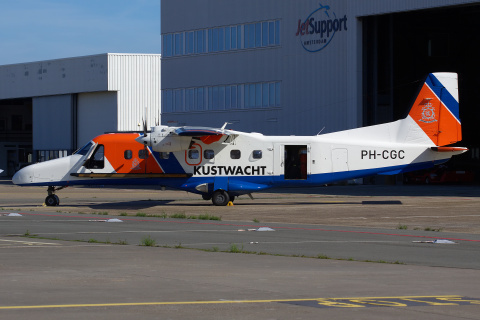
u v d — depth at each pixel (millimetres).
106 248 20875
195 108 83125
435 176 69875
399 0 64312
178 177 41469
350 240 23781
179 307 12078
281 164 41531
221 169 41562
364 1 67125
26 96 108938
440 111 41719
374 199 47125
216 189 41281
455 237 25031
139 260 18234
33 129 109125
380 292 13844
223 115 80125
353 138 42094
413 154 41688
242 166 41531
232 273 16172
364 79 68938
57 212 36406
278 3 74688
